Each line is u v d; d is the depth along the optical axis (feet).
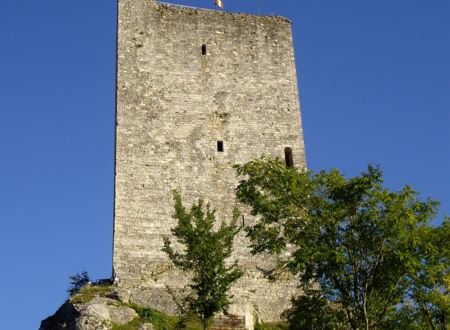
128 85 184.03
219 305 140.87
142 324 155.12
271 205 126.31
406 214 122.31
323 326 126.93
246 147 184.75
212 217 151.94
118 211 170.81
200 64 190.90
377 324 122.11
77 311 155.12
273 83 193.77
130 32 189.98
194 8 197.16
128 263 166.81
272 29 200.34
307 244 122.93
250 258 173.37
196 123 184.14
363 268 124.47
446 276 121.90
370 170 126.72
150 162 177.37
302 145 188.55
